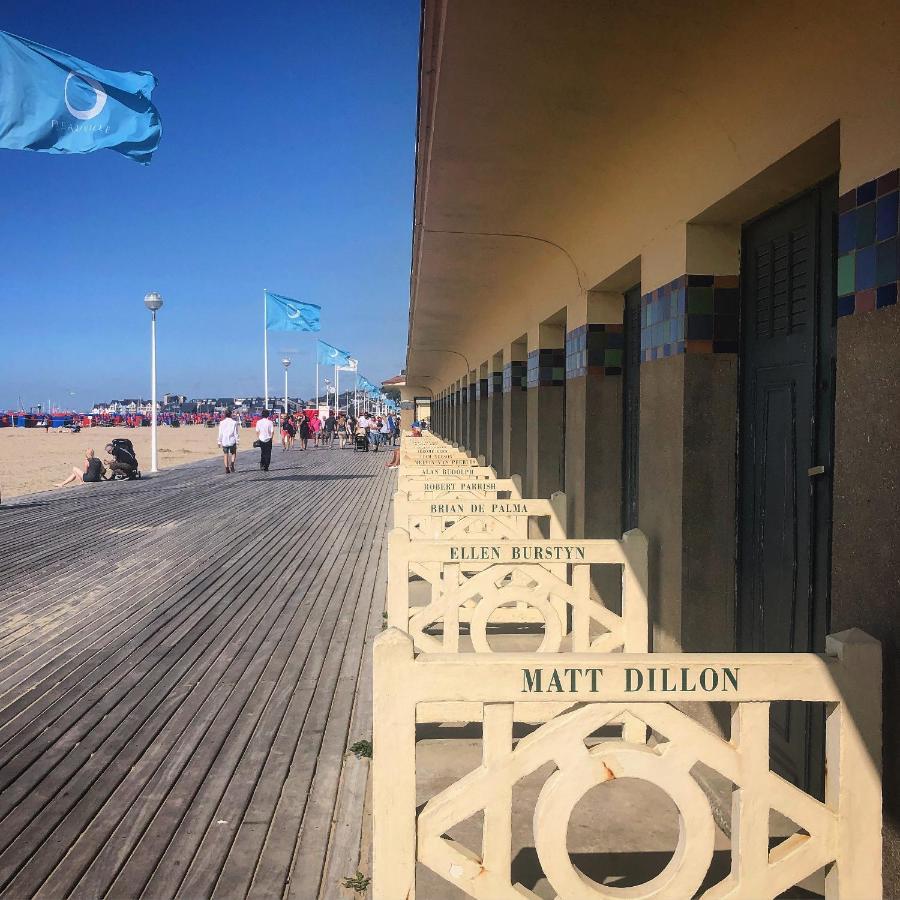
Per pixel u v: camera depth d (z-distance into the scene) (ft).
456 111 12.62
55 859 10.01
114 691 15.99
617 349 19.38
